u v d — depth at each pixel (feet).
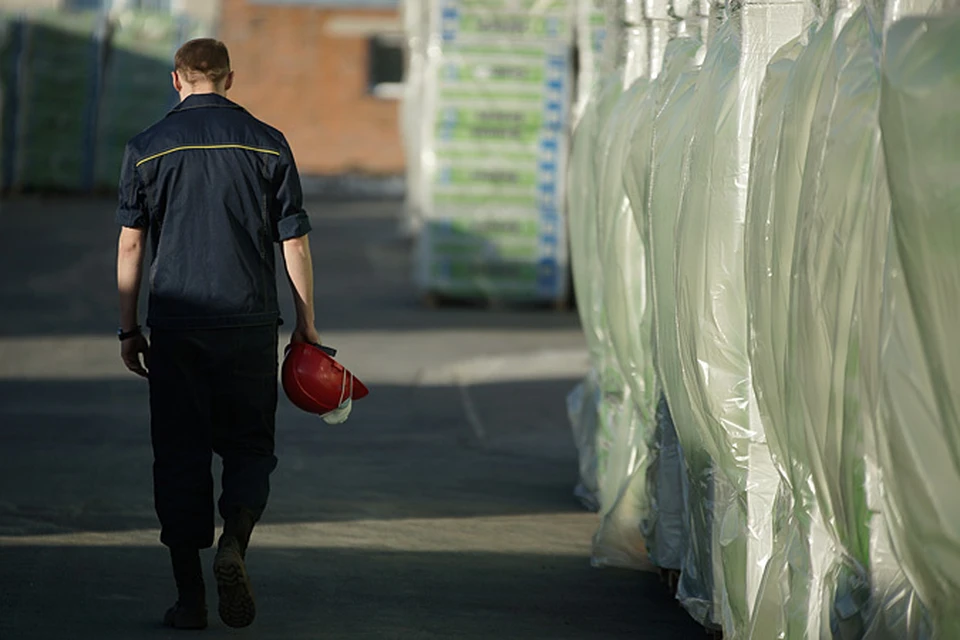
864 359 30.42
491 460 86.84
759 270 38.09
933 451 27.53
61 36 348.59
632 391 58.49
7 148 347.77
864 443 31.27
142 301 175.63
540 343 143.54
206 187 48.85
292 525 67.97
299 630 50.55
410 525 68.69
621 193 58.85
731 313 41.32
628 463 61.57
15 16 345.10
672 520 53.72
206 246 48.67
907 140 26.91
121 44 352.90
